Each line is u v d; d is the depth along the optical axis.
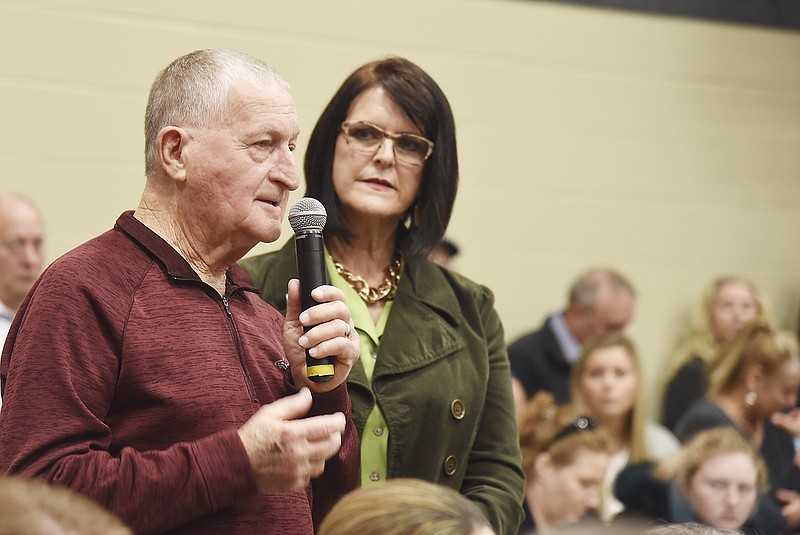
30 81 7.30
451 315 4.02
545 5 8.98
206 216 3.12
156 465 2.80
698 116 9.55
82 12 7.43
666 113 9.42
